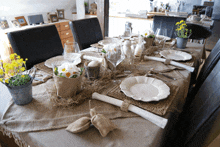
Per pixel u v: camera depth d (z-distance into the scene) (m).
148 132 0.59
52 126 0.61
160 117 0.65
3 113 0.67
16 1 2.83
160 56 1.36
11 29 2.85
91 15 4.02
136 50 1.22
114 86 0.87
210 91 0.89
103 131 0.56
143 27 3.60
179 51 1.42
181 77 1.00
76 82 0.73
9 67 0.64
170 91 0.83
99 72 0.92
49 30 1.49
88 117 0.62
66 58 1.10
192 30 2.47
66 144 0.53
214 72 1.01
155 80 0.90
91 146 0.53
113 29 4.06
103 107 0.72
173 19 2.21
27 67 1.30
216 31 3.61
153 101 0.75
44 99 0.76
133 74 1.02
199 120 0.79
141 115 0.66
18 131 0.59
